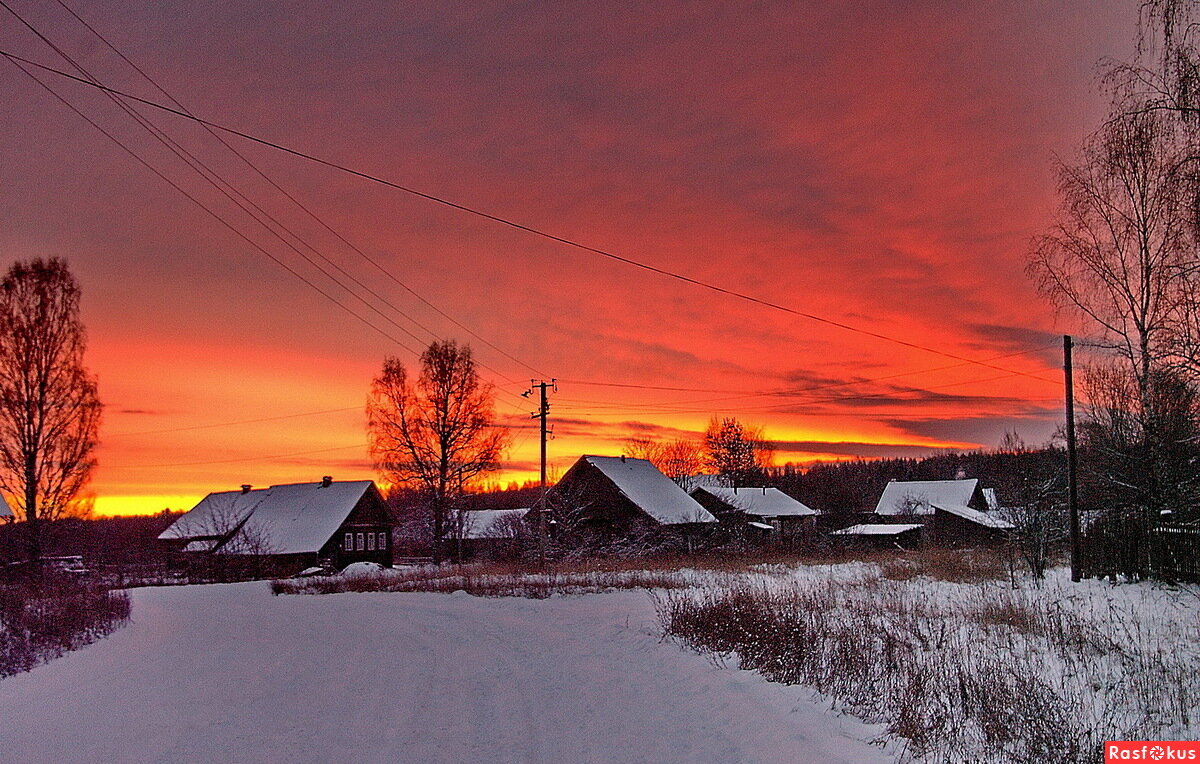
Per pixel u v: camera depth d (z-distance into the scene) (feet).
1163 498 77.66
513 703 32.24
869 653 34.47
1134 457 83.61
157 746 26.63
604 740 26.27
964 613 51.93
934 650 38.11
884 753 23.95
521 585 90.53
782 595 54.75
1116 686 31.55
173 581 172.65
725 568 108.99
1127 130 58.80
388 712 31.07
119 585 116.26
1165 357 62.28
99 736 28.30
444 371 162.71
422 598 89.66
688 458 292.20
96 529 145.69
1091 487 97.40
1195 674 32.32
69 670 44.24
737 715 28.63
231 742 26.89
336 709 31.86
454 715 30.30
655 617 56.95
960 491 239.30
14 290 118.11
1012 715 25.71
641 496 161.89
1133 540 69.87
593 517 164.14
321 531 187.21
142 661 47.24
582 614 63.46
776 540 160.35
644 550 143.64
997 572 84.64
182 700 34.65
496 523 166.30
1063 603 56.29
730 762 23.56
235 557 174.29
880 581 77.92
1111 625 43.34
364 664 43.65
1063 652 37.81
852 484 340.59
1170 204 50.24
